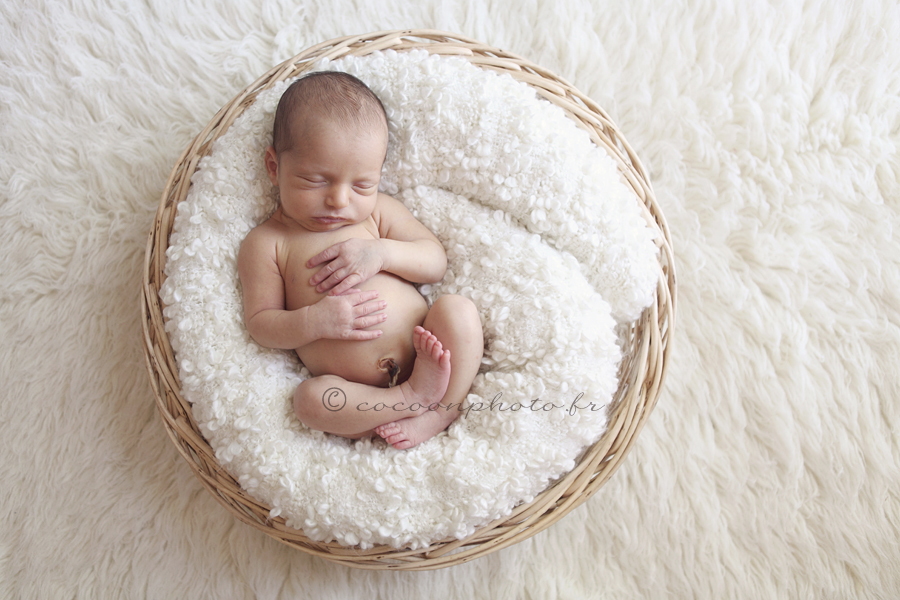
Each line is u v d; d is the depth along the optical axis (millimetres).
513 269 1266
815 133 1553
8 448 1410
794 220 1538
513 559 1447
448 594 1430
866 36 1550
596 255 1285
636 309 1303
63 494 1411
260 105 1273
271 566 1410
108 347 1451
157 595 1396
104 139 1490
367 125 1164
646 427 1513
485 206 1347
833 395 1513
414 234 1317
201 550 1415
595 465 1272
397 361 1247
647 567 1462
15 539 1400
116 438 1433
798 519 1483
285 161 1181
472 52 1396
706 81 1562
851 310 1528
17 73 1475
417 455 1222
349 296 1185
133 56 1504
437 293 1341
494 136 1281
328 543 1225
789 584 1461
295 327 1176
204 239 1243
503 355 1266
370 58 1303
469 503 1191
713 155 1554
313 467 1201
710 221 1557
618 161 1359
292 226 1262
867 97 1552
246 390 1208
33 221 1454
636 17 1562
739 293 1530
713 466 1502
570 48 1555
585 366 1234
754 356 1521
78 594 1389
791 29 1558
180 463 1438
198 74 1520
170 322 1249
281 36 1527
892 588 1452
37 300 1456
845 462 1492
